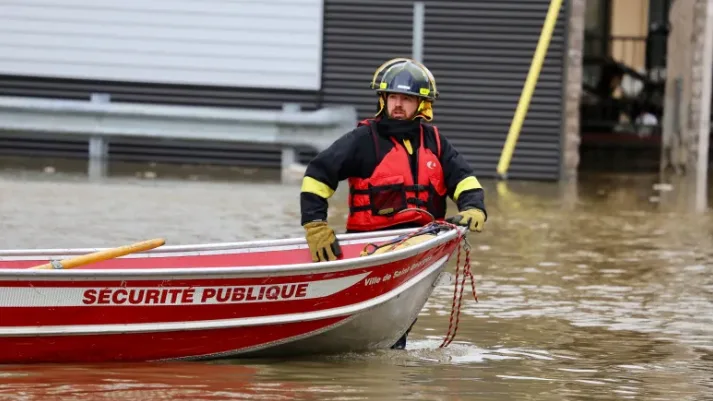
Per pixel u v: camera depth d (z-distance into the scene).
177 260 12.36
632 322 13.73
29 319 10.35
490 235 20.23
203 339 10.94
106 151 30.27
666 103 34.91
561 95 29.69
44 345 10.55
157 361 10.97
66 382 10.08
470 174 11.99
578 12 29.78
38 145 30.38
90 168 28.25
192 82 29.94
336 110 28.94
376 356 11.70
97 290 10.38
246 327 10.98
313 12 29.69
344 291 11.20
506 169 29.25
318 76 29.81
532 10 29.34
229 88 29.98
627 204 25.48
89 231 18.48
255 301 10.89
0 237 17.62
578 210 24.12
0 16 30.02
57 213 20.30
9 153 30.34
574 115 30.03
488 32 29.50
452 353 11.94
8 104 29.06
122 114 29.09
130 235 18.20
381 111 11.92
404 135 11.89
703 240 20.36
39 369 10.50
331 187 11.70
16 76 30.22
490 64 29.55
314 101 29.97
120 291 10.45
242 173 28.69
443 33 29.58
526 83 29.09
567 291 15.53
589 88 42.97
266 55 29.86
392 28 29.75
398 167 11.84
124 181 25.77
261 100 29.97
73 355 10.70
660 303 14.88
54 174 26.55
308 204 11.59
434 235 11.70
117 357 10.82
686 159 34.06
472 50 29.55
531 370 11.30
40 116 29.30
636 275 16.83
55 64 30.06
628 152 41.50
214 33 29.81
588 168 35.16
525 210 23.81
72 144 30.31
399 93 11.71
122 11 29.86
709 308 14.62
